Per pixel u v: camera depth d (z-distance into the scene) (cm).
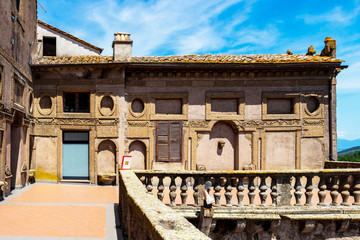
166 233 228
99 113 1335
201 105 1375
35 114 1335
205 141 1378
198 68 1328
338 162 1265
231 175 738
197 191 738
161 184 737
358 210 752
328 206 756
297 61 1312
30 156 1315
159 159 1359
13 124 1115
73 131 1369
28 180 1233
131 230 425
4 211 759
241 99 1376
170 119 1367
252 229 736
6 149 978
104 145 1343
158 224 256
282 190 749
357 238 772
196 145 1370
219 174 736
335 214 739
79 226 630
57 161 1332
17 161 1123
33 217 701
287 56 1446
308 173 747
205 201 681
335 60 1323
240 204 739
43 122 1336
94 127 1334
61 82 1338
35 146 1332
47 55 1600
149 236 273
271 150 1382
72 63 1297
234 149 1411
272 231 744
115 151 1341
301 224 751
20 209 785
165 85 1370
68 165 1365
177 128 1368
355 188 774
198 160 1370
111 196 1030
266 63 1307
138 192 442
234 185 1307
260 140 1380
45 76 1342
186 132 1366
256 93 1380
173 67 1319
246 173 738
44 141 1341
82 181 1335
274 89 1383
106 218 703
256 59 1367
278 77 1381
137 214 346
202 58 1413
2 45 902
